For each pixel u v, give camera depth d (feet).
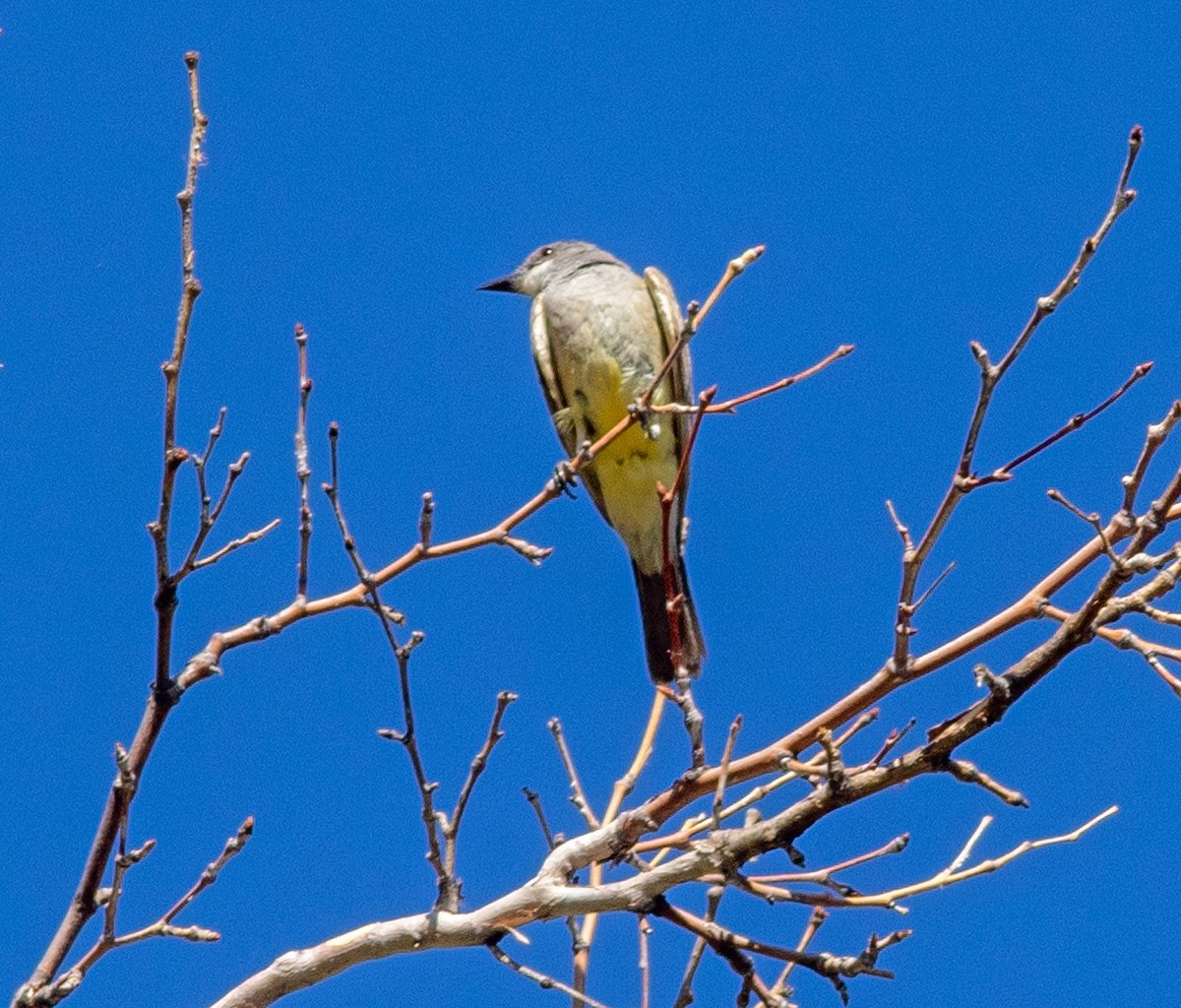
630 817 25.84
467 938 24.81
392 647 24.70
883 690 25.89
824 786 23.56
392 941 24.95
